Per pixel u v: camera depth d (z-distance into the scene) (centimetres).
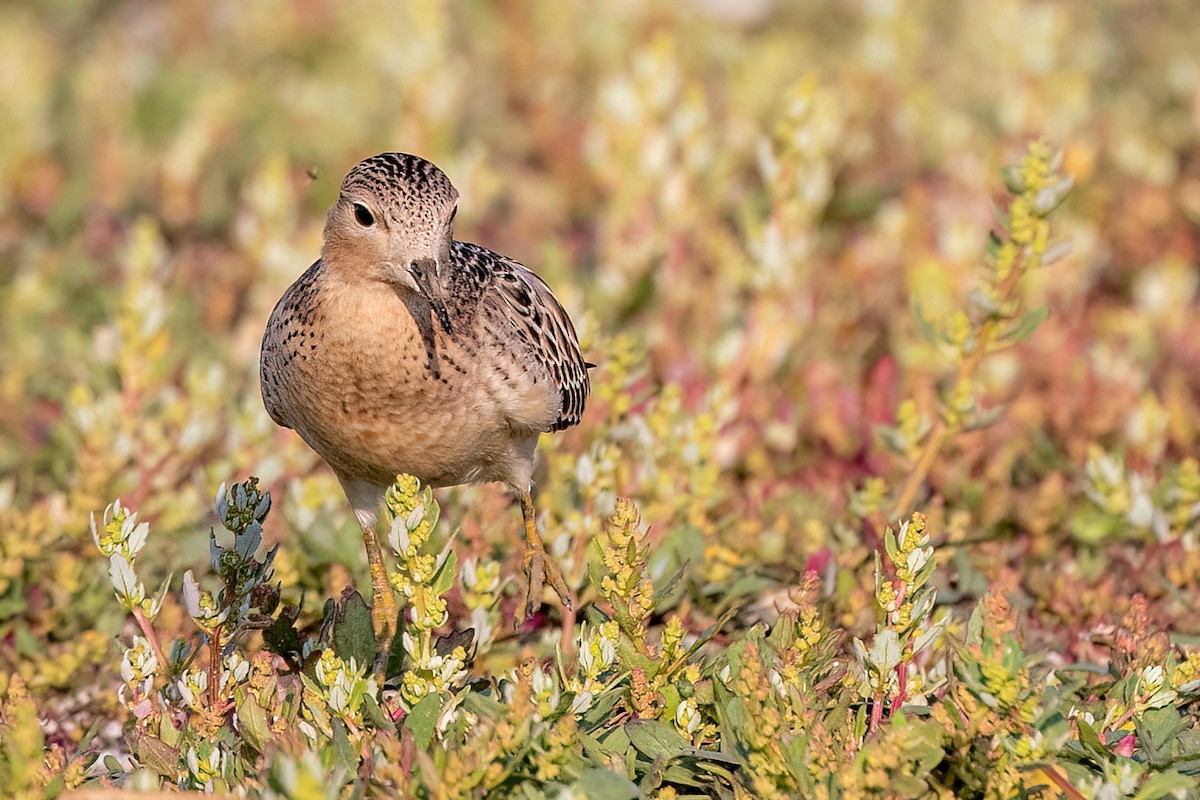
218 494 941
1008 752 810
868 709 924
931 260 1698
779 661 902
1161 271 1727
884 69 2228
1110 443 1475
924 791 820
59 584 1210
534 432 1111
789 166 1490
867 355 1725
